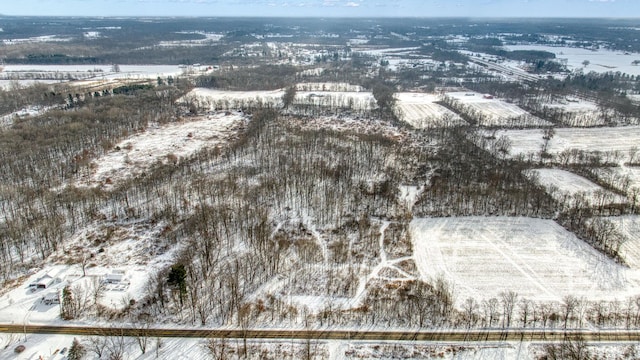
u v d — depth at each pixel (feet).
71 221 395.14
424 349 259.19
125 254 352.08
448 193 460.14
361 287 318.65
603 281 331.77
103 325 271.69
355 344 262.06
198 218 397.60
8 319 272.72
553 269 345.72
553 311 292.61
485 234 397.39
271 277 325.83
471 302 297.94
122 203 433.07
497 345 263.29
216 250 357.20
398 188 483.10
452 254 365.20
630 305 301.63
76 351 245.45
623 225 413.39
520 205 440.45
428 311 287.28
